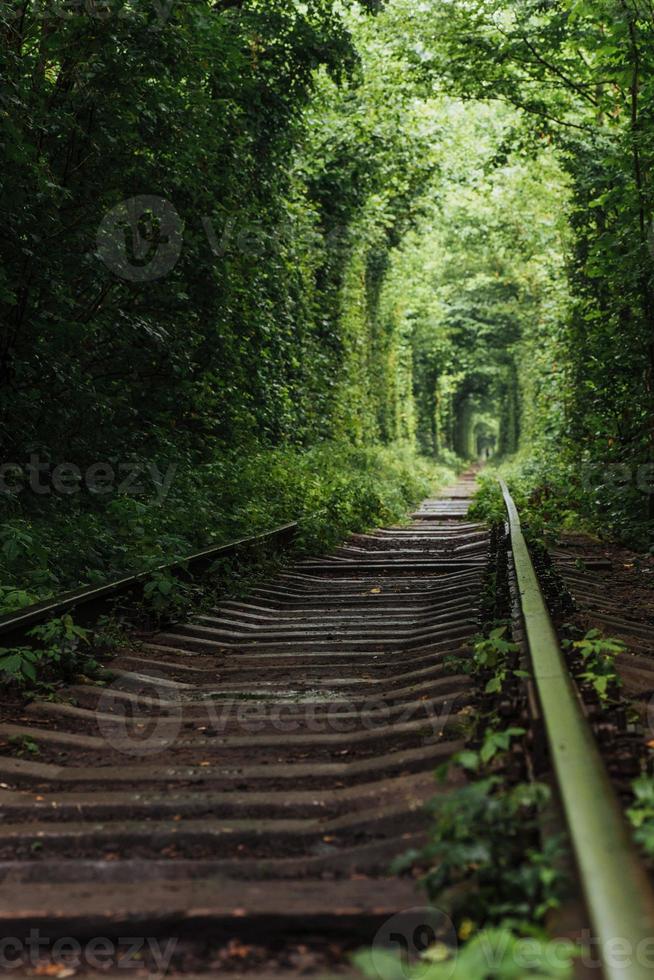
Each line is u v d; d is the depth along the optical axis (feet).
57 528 31.07
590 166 57.06
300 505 50.98
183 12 35.58
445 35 55.16
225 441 53.52
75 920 8.98
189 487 41.47
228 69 39.88
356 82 59.88
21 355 33.22
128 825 11.64
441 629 24.36
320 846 11.10
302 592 34.27
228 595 31.24
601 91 53.67
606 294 59.47
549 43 52.31
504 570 28.89
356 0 58.03
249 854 11.01
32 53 33.53
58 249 33.19
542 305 108.68
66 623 20.16
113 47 32.63
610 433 54.19
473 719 14.47
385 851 10.50
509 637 19.69
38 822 12.03
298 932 8.88
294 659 22.36
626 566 39.27
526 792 9.48
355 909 8.94
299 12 54.60
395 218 106.42
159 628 25.63
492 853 9.06
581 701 12.75
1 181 29.86
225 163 46.06
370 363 122.52
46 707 17.40
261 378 58.70
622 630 23.62
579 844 7.52
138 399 43.14
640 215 43.68
